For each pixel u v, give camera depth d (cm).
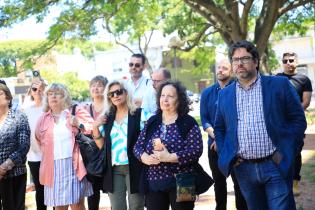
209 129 616
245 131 441
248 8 1727
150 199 484
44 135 587
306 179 873
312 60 4788
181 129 482
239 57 442
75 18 1617
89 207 673
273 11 1703
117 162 538
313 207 672
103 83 670
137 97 682
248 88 447
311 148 1277
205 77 5828
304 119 442
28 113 696
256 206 455
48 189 579
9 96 607
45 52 1706
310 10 2008
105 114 555
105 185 545
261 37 1758
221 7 1894
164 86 500
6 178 592
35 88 698
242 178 459
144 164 496
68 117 587
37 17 1541
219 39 2853
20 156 589
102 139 555
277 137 434
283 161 432
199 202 781
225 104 459
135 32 2805
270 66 2555
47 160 580
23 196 609
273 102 436
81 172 572
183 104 492
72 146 578
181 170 475
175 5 2225
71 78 4631
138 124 539
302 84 726
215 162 622
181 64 5806
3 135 588
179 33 2227
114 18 2419
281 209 433
